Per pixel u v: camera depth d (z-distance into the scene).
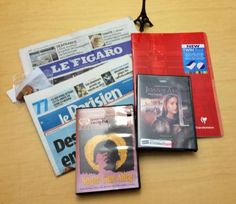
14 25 0.71
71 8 0.73
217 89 0.61
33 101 0.59
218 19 0.70
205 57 0.65
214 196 0.50
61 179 0.52
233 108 0.59
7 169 0.53
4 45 0.68
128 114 0.56
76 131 0.55
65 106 0.59
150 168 0.52
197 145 0.54
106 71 0.63
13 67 0.65
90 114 0.56
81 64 0.65
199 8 0.72
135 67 0.63
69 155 0.54
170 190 0.51
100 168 0.51
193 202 0.50
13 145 0.56
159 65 0.63
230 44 0.67
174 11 0.72
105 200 0.50
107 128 0.55
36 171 0.53
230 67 0.64
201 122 0.57
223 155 0.54
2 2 0.73
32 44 0.68
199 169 0.53
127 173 0.51
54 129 0.57
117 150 0.52
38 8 0.73
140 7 0.73
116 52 0.66
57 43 0.68
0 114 0.59
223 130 0.57
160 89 0.58
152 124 0.55
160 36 0.67
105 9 0.73
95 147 0.53
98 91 0.61
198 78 0.62
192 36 0.67
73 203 0.50
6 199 0.51
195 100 0.59
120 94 0.60
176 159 0.53
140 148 0.53
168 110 0.56
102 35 0.69
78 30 0.69
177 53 0.65
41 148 0.55
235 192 0.51
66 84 0.62
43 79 0.62
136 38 0.67
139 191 0.50
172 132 0.54
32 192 0.51
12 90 0.61
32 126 0.57
